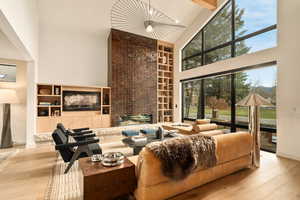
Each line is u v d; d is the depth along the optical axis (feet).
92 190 5.03
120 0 11.09
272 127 11.92
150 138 11.70
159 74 22.26
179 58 21.62
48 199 6.05
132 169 5.79
